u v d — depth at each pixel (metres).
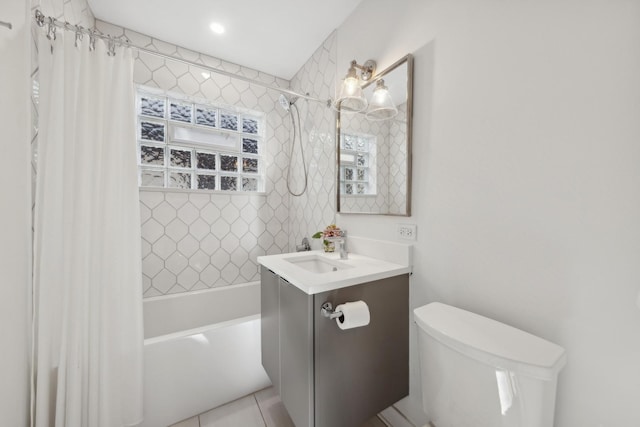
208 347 1.35
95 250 1.07
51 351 1.00
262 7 1.57
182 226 1.99
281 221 2.42
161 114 1.98
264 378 1.51
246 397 1.46
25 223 0.91
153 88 1.86
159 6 1.57
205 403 1.35
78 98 1.04
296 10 1.60
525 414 0.65
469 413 0.75
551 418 0.67
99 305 1.08
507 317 0.88
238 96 2.18
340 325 0.92
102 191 1.09
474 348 0.72
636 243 0.63
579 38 0.72
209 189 2.12
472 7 0.97
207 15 1.64
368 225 1.48
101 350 1.08
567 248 0.74
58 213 1.01
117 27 1.73
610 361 0.67
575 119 0.73
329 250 1.61
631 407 0.64
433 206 1.12
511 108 0.86
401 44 1.27
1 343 0.81
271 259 1.40
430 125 1.13
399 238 1.29
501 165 0.89
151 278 1.89
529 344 0.72
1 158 0.80
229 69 2.14
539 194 0.80
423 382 0.92
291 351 1.07
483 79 0.94
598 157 0.69
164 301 1.86
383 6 1.38
